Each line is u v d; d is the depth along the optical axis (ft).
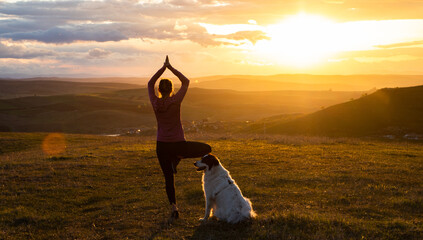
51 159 55.72
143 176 41.91
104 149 72.59
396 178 39.40
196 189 32.07
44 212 26.78
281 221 21.21
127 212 25.61
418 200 27.89
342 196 29.78
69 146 96.53
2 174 42.32
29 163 50.57
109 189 34.99
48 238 20.93
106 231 21.40
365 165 49.52
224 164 50.60
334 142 89.04
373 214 24.53
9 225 23.61
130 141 96.02
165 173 21.56
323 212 25.02
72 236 21.01
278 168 46.93
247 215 20.56
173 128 20.29
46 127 464.24
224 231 19.98
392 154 65.72
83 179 39.58
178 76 20.62
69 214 26.11
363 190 32.76
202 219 22.18
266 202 27.71
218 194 20.43
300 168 46.88
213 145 77.25
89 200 30.76
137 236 20.17
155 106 20.02
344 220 21.52
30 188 34.99
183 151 20.57
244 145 77.61
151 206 26.96
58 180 38.99
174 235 19.86
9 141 118.52
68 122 495.41
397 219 22.17
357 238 18.74
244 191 31.45
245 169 46.26
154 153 62.08
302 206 26.53
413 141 138.10
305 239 18.62
